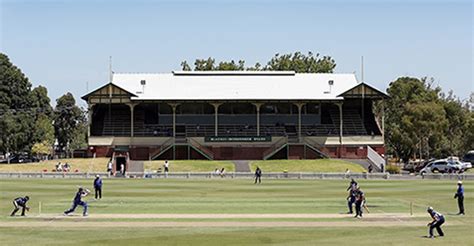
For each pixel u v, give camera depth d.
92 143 134.62
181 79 147.38
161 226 42.06
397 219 45.69
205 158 134.25
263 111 145.75
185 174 104.81
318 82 147.25
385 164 126.06
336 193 68.75
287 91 143.25
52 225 42.72
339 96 138.00
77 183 86.44
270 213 49.38
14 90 152.00
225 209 52.06
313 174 102.25
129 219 45.69
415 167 124.81
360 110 146.75
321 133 139.62
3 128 143.75
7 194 67.19
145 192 70.25
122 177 103.75
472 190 72.56
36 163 126.31
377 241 35.91
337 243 35.22
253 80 147.88
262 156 134.25
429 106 148.75
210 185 82.94
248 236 37.75
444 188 75.81
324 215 48.00
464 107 177.25
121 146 134.75
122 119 141.25
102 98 135.38
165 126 143.00
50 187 77.88
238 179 99.00
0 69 150.62
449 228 41.50
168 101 136.50
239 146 134.25
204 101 137.88
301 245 34.59
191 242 35.69
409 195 65.81
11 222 44.28
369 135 136.75
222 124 144.75
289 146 135.00
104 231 39.88
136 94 140.12
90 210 51.50
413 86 174.50
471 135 155.75
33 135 149.25
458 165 112.75
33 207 53.94
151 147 134.62
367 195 65.88
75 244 35.06
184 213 49.34
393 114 174.75
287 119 145.38
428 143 153.88
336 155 136.12
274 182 90.31
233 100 138.00
